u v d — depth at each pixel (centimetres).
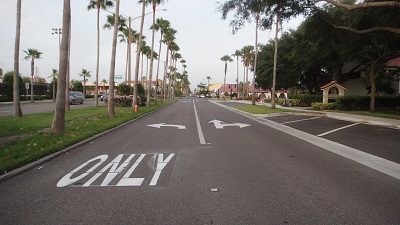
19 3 1927
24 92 5078
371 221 421
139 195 528
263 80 4784
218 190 553
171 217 436
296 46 2727
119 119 1842
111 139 1171
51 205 483
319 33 2272
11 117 1869
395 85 3494
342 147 1008
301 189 559
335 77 4128
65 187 575
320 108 2986
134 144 1054
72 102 4156
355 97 2967
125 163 768
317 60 3878
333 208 467
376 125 1720
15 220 426
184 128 1538
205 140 1144
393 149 972
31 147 899
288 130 1484
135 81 2694
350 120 2019
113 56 1975
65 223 416
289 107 3562
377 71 2695
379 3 1595
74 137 1098
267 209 463
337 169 711
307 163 770
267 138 1210
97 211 458
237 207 471
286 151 933
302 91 5319
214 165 744
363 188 567
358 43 2447
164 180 617
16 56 1927
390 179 629
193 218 432
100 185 587
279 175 655
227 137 1230
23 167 698
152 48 3581
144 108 3125
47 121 1617
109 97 1969
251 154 882
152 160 801
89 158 827
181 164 754
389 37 2269
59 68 1194
